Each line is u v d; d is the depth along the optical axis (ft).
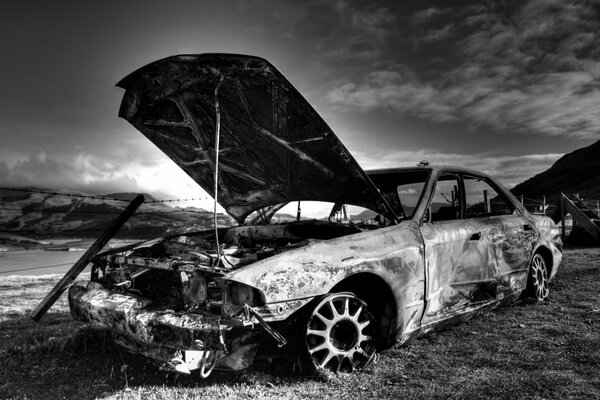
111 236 13.64
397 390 8.50
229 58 9.05
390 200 13.75
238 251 11.71
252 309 7.94
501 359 9.94
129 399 8.55
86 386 9.37
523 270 14.24
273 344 9.75
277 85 9.28
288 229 13.84
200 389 8.93
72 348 11.83
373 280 9.96
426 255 10.82
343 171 10.82
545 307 14.38
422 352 10.59
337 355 9.26
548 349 10.48
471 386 8.55
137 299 9.39
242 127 11.09
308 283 8.68
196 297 8.84
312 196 12.83
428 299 10.75
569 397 7.95
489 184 14.60
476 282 12.32
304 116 9.78
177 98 11.02
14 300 21.06
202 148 12.75
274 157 11.78
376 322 10.05
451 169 13.12
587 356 9.91
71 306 10.59
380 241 10.10
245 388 8.86
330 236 13.14
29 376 10.14
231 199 14.78
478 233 12.55
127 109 11.97
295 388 8.73
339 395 8.38
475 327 12.41
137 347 9.09
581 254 29.63
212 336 7.89
